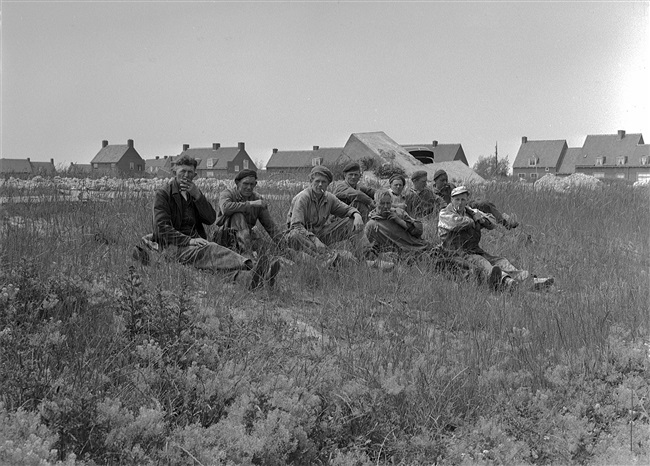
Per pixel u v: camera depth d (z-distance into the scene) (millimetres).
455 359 5707
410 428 4746
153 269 7078
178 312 5395
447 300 7141
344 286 7312
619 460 4633
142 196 11461
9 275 5887
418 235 8875
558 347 6102
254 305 6598
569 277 8703
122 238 8367
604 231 11891
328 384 4883
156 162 59188
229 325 5523
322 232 8883
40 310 5391
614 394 5355
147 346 4715
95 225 8828
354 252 8445
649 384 5680
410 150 21500
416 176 11148
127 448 3877
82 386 4297
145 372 4566
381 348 5684
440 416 4840
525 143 82375
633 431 4953
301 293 7312
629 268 9609
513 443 4578
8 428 3701
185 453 3896
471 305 7027
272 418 4137
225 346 5301
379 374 5031
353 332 6133
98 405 4016
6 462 3422
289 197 12289
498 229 10891
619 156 74688
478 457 4480
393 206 9867
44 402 3963
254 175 8461
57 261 6918
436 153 76062
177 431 4059
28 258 6285
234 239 8172
